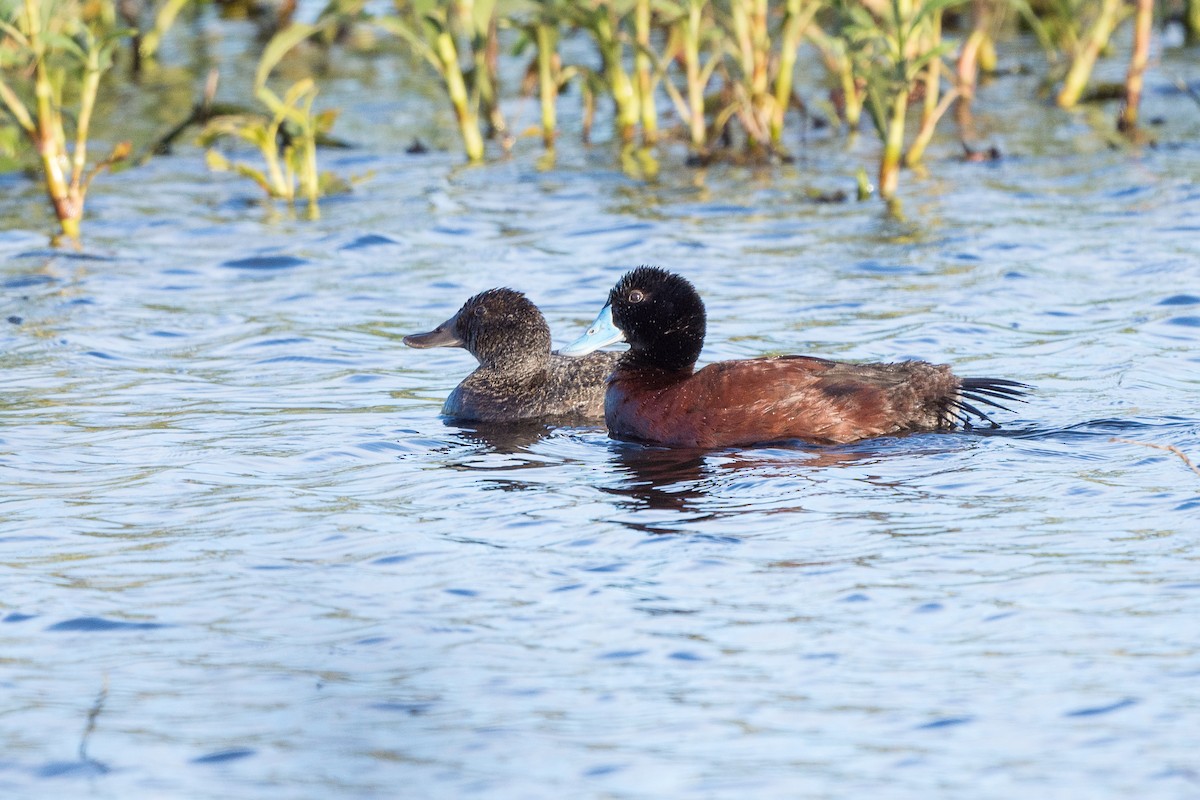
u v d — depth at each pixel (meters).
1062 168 22.27
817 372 12.06
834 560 9.27
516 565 9.37
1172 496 10.12
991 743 7.12
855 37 21.44
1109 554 9.19
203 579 9.24
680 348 12.79
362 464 11.65
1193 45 30.47
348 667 8.05
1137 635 8.09
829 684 7.73
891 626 8.34
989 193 21.03
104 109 26.97
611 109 27.45
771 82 25.08
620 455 11.86
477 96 24.28
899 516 10.01
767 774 6.94
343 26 33.31
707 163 23.42
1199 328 14.66
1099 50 29.59
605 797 6.81
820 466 11.18
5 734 7.43
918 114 26.48
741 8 23.84
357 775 7.03
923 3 21.44
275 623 8.60
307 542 9.84
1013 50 31.45
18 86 21.19
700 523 10.02
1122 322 14.97
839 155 23.88
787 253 18.36
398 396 13.78
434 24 23.55
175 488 11.01
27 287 17.45
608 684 7.80
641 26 24.50
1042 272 17.05
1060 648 7.98
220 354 14.99
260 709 7.64
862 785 6.83
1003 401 12.66
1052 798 6.68
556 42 25.16
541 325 13.53
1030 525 9.73
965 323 15.20
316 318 16.25
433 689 7.78
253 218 20.73
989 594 8.68
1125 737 7.11
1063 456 11.12
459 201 21.41
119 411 13.08
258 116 23.41
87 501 10.72
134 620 8.68
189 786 6.98
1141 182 21.12
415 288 17.34
